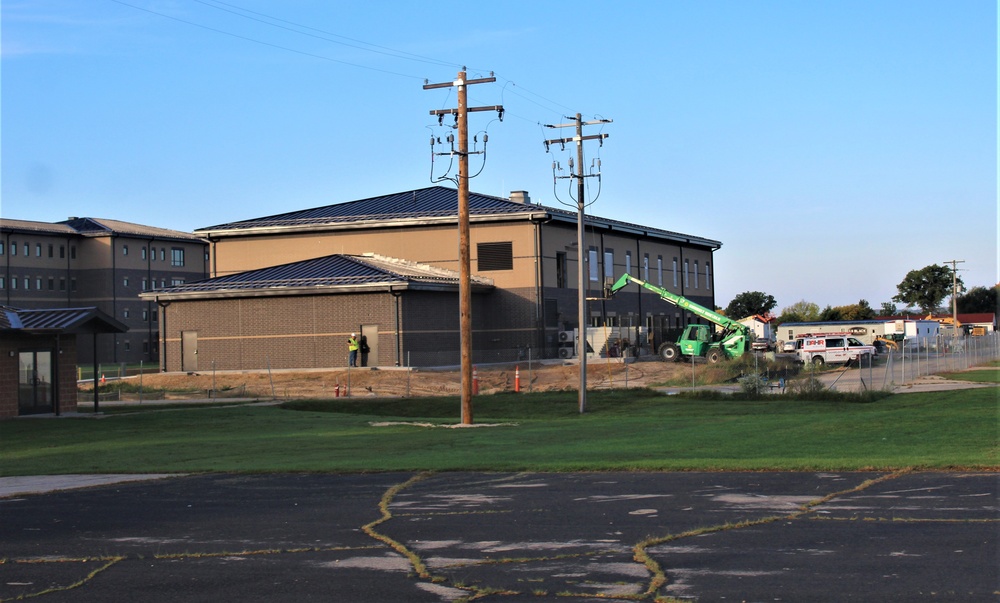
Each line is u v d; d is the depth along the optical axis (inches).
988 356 2588.6
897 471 647.1
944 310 5649.6
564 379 1994.3
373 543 482.3
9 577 435.8
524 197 2901.1
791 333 3695.9
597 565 421.4
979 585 369.1
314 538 499.2
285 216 2709.2
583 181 1427.2
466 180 1214.9
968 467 648.4
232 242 2628.0
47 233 3540.8
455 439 1017.5
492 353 2306.8
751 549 438.9
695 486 618.5
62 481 764.0
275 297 2142.0
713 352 2338.8
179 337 2214.6
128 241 3718.0
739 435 947.3
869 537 452.1
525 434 1053.2
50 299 3582.7
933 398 1355.8
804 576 390.0
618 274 2824.8
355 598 384.2
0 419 1365.7
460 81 1202.6
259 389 1934.1
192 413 1461.6
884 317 5231.3
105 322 1482.5
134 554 475.5
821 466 675.4
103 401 1777.8
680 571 406.0
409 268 2325.3
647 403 1485.0
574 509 553.0
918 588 368.2
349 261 2253.9
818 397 1428.4
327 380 1964.8
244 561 452.4
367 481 703.1
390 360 2060.8
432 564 434.3
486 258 2420.0
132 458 923.4
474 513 553.3
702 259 3506.4
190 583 415.5
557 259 2486.5
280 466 802.2
